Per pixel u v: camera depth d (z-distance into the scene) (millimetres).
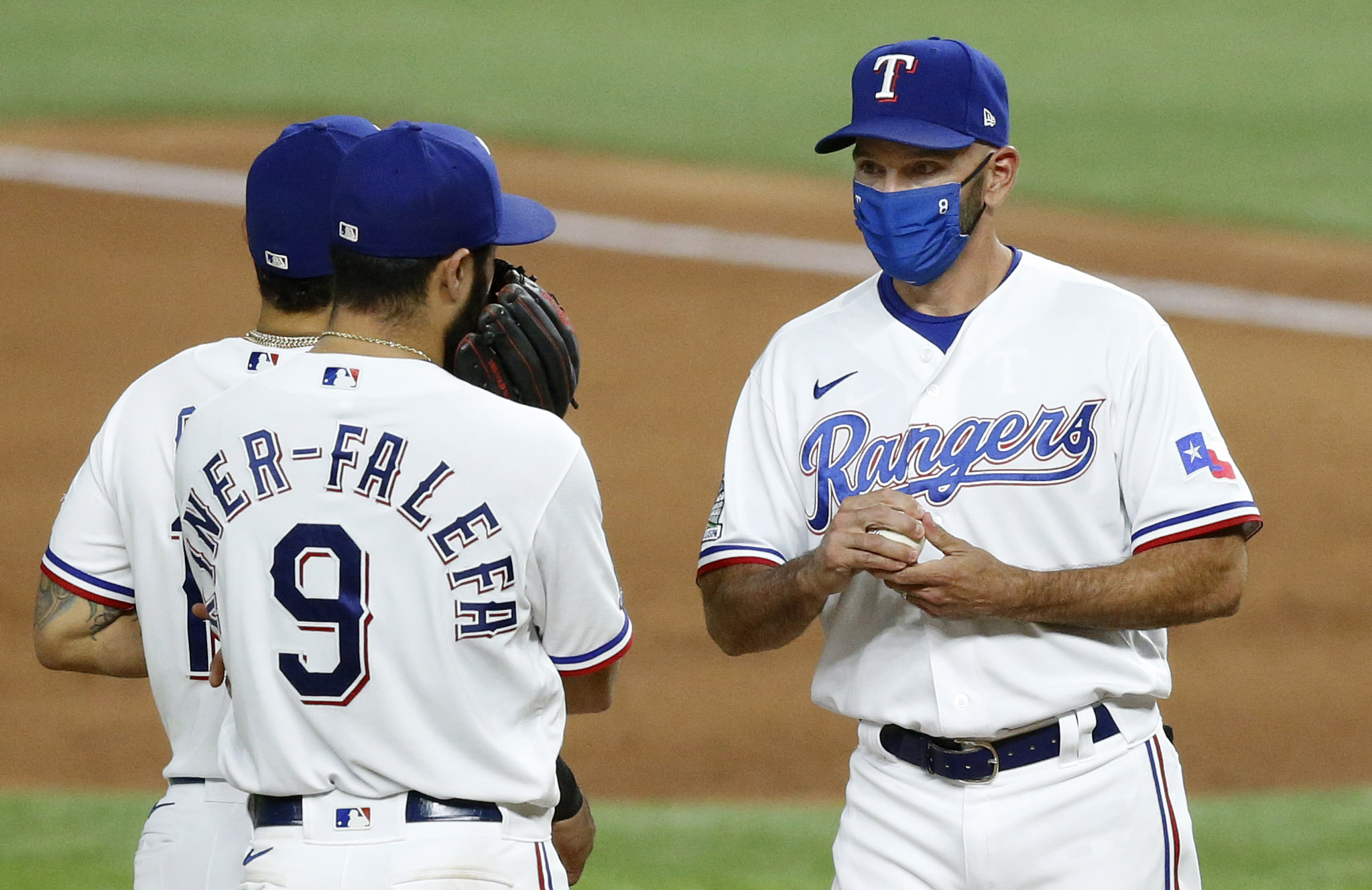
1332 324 51469
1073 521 12719
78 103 67625
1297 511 38062
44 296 48156
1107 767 12828
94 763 26344
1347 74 86188
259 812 11070
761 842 22516
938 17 95562
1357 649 31984
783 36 89250
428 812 10773
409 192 10727
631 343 47406
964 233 13023
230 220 55594
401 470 10641
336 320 11125
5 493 36125
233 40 80562
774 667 30672
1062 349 12883
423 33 85188
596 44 85125
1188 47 91562
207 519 10984
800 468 13445
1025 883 12773
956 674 12742
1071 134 73250
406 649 10602
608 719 28406
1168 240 59531
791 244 56875
